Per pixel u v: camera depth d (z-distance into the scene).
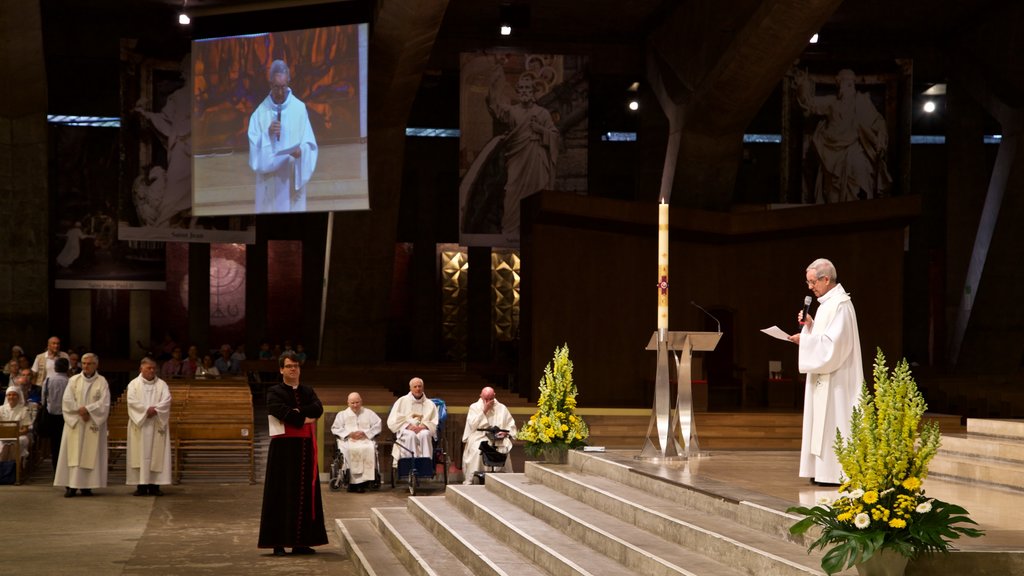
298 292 32.47
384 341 24.89
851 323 6.77
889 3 23.45
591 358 19.11
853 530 4.50
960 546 4.63
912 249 30.12
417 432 12.91
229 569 8.19
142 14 24.47
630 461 8.73
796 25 18.77
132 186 22.92
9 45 19.91
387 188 22.81
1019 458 7.15
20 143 21.77
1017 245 23.56
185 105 23.25
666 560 5.74
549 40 25.59
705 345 9.25
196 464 15.54
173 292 31.66
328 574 8.07
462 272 31.70
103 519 10.69
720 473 7.75
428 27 19.47
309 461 8.81
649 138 26.61
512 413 15.12
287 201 20.25
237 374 25.33
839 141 23.38
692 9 22.03
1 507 11.45
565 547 6.85
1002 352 24.14
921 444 4.58
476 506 8.91
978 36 24.56
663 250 9.04
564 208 18.34
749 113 21.39
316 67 20.06
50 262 27.61
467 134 23.50
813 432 6.90
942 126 31.31
